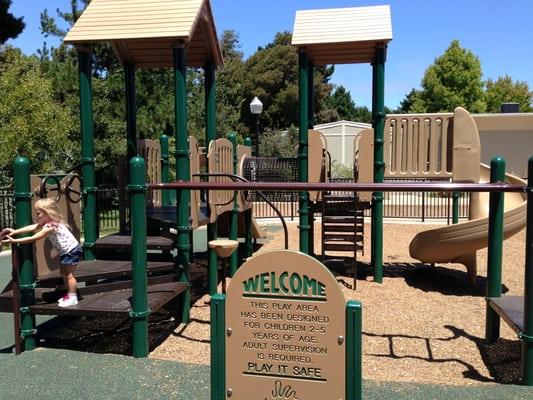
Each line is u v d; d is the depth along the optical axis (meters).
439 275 7.67
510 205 7.91
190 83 21.75
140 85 16.41
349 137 31.08
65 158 14.50
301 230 7.40
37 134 13.12
